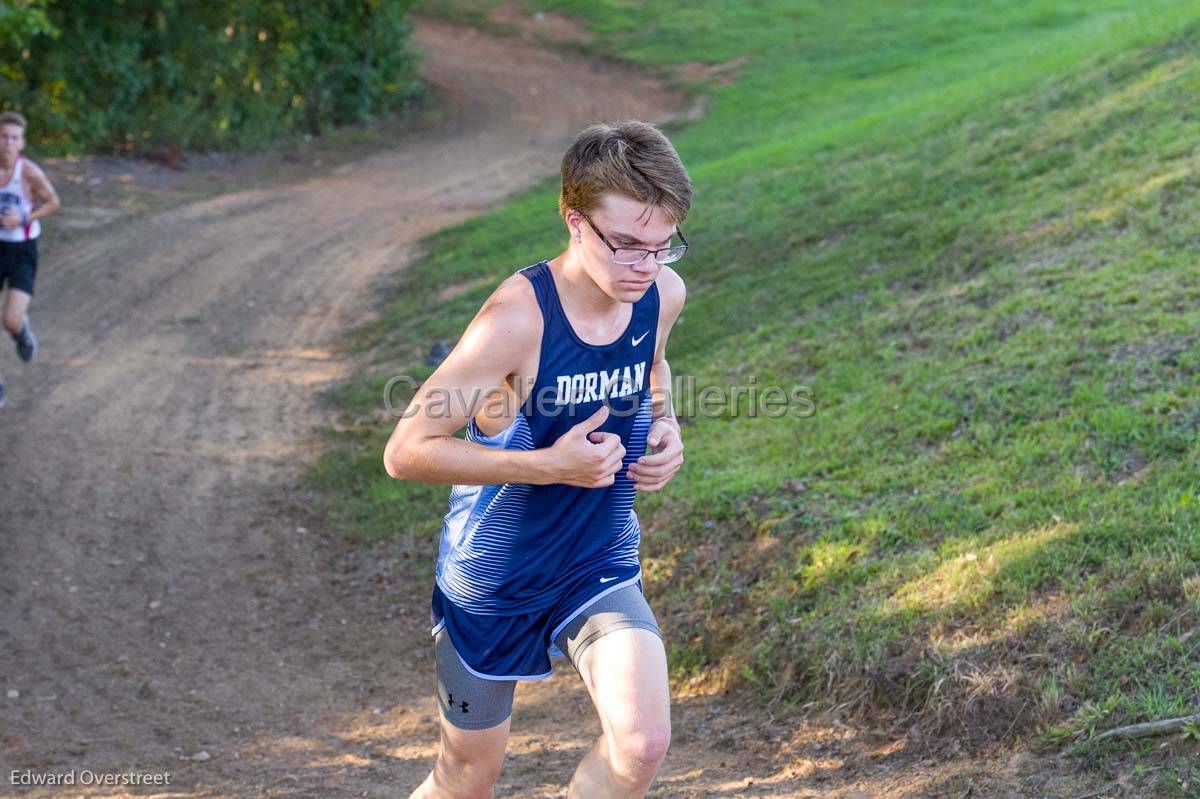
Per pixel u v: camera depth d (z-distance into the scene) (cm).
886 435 582
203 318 1255
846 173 1173
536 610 280
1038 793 333
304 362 1100
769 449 614
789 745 401
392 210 1880
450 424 259
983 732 368
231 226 1728
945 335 683
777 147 1533
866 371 679
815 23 3319
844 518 509
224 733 471
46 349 1115
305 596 627
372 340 1141
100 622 593
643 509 590
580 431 257
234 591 634
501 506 270
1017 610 399
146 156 2183
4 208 877
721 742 416
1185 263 651
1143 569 391
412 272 1416
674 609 506
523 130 2667
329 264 1502
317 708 495
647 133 254
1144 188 789
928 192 986
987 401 575
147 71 2238
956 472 520
